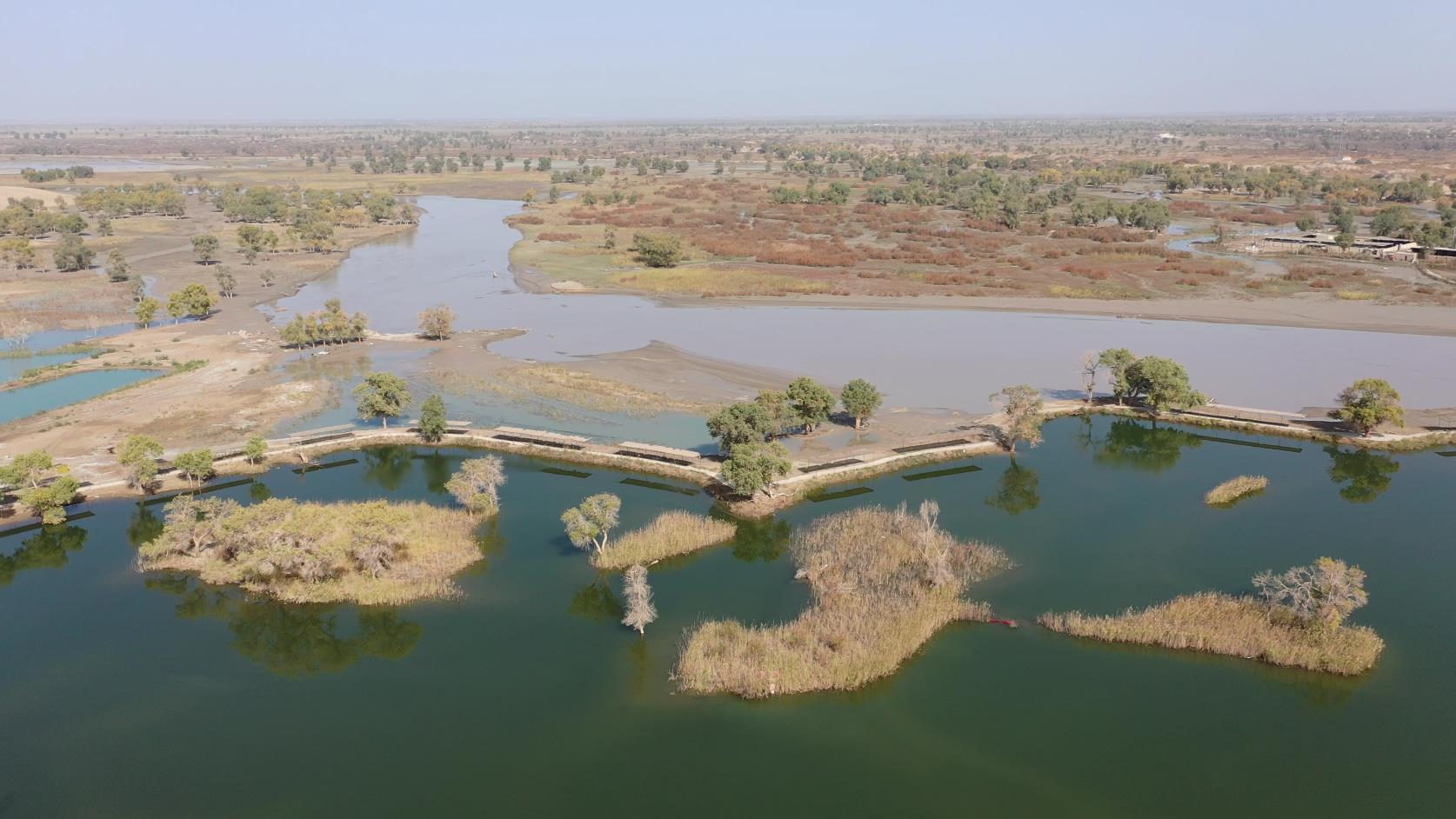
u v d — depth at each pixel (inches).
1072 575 2086.6
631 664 1779.0
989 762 1501.0
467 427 2979.8
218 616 1989.4
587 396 3307.1
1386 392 2807.6
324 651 1846.7
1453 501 2442.2
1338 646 1732.3
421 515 2359.7
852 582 2006.6
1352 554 2165.4
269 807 1421.0
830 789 1444.4
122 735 1594.5
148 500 2527.1
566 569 2140.7
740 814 1396.4
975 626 1894.7
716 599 2006.6
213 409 3201.3
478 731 1593.3
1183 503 2475.4
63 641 1892.2
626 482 2630.4
